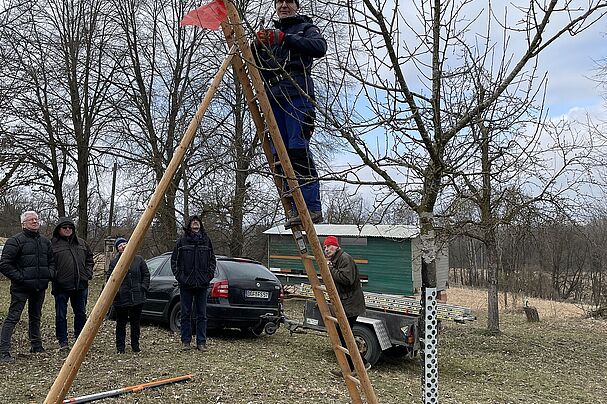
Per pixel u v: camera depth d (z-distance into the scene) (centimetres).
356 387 382
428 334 339
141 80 2112
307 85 360
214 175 1797
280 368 787
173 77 2066
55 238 840
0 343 771
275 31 344
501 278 2417
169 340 974
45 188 2306
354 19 325
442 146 329
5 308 1281
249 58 344
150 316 1098
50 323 1095
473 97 365
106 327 1073
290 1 369
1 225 2886
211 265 886
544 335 1311
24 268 782
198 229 881
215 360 810
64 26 2250
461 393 748
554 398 753
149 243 2239
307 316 998
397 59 319
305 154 380
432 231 345
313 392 669
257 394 647
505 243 1906
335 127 319
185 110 1733
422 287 345
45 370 729
